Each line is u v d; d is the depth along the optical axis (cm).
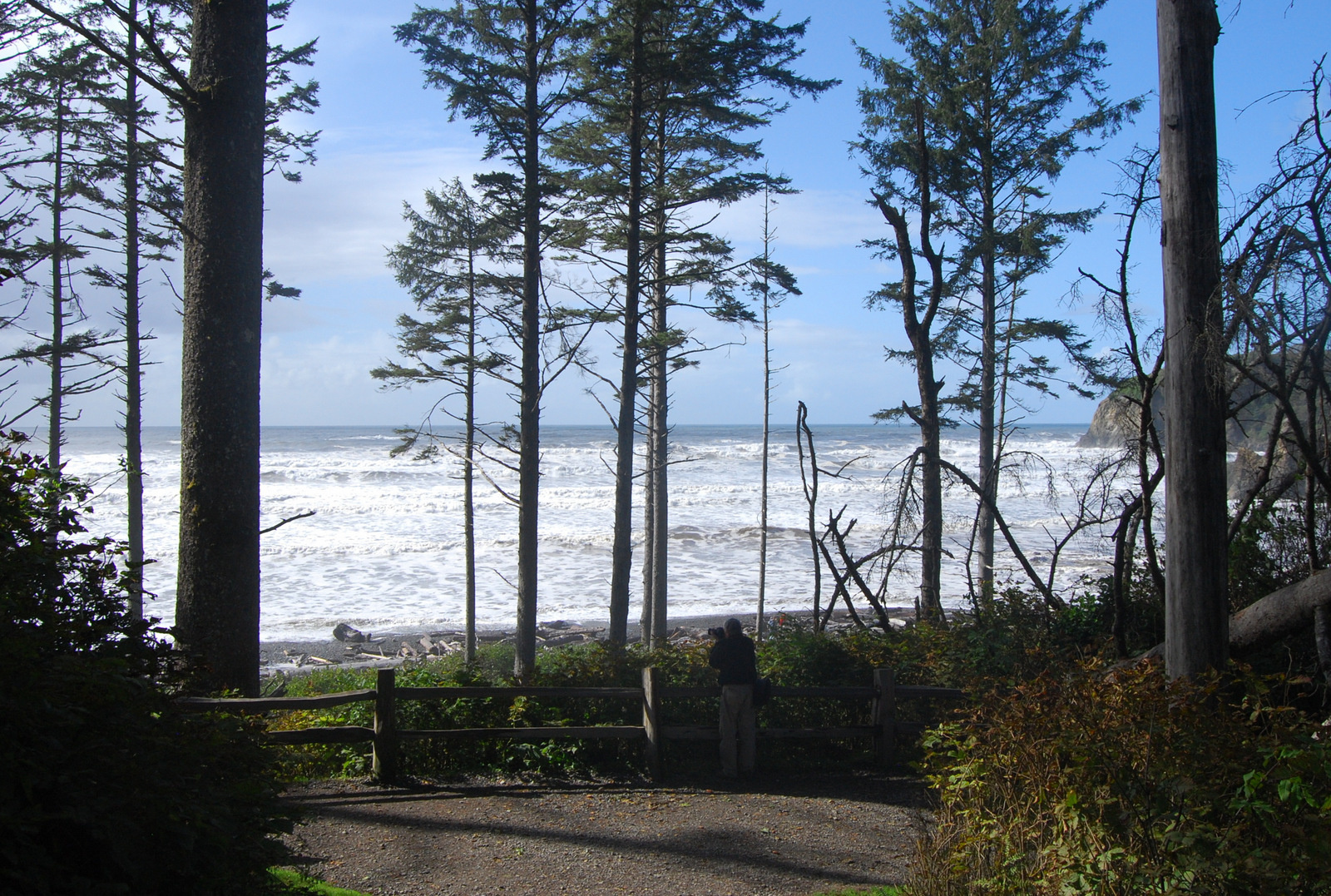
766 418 2192
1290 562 809
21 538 335
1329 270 562
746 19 1558
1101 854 335
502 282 1739
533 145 1483
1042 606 923
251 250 810
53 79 1431
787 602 2731
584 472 6688
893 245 1950
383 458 7475
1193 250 552
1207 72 559
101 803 255
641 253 1716
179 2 1505
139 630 351
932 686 793
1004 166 1997
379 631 2406
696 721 803
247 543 793
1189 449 545
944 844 416
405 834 586
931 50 1972
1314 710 646
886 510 1209
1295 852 292
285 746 657
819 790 713
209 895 292
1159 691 396
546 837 591
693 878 526
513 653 1902
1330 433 697
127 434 1834
